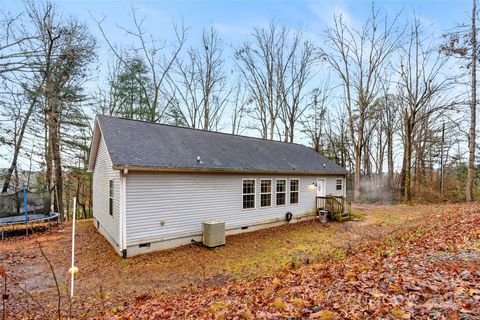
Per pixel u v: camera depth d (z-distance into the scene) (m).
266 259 7.58
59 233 11.23
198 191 9.42
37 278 6.30
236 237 10.27
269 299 3.63
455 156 24.27
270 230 11.52
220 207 10.11
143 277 6.40
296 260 7.09
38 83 12.26
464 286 3.02
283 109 25.09
